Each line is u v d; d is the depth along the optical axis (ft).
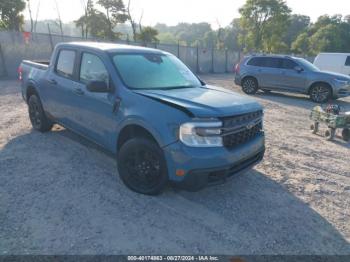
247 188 13.99
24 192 12.31
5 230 9.83
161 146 11.15
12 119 23.17
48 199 11.85
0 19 100.89
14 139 18.45
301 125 27.68
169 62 16.07
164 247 9.50
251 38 208.74
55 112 17.44
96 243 9.46
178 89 13.80
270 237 10.41
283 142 21.81
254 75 45.78
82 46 15.46
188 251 9.40
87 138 15.51
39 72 18.75
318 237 10.62
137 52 15.15
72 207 11.38
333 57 65.16
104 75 13.64
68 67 16.17
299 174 16.07
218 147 10.87
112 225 10.44
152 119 11.35
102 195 12.39
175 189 13.29
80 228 10.15
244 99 13.19
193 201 12.47
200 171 10.64
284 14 200.85
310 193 13.94
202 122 10.58
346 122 22.49
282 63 43.75
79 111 15.20
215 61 98.48
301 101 41.86
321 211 12.42
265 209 12.23
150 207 11.75
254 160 13.21
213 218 11.31
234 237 10.26
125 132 13.02
